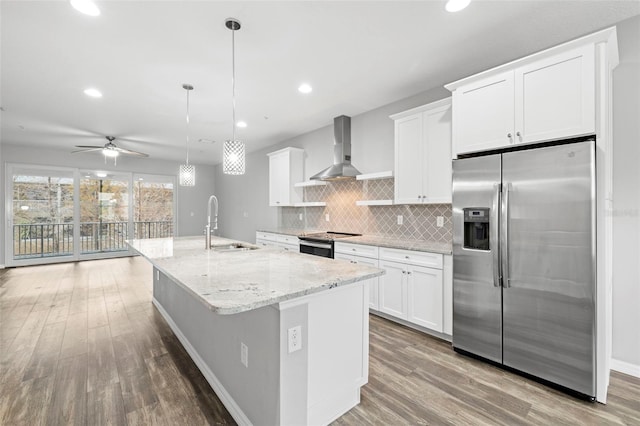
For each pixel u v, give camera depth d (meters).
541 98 2.05
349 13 2.05
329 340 1.65
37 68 2.80
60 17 2.07
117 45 2.43
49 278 5.02
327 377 1.65
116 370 2.22
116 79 3.03
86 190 6.73
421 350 2.53
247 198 7.05
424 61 2.71
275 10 2.02
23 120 4.34
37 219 6.19
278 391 1.40
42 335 2.81
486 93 2.33
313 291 1.40
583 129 1.88
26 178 6.07
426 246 2.95
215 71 2.88
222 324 1.90
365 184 4.11
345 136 4.20
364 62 2.73
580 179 1.85
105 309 3.53
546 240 1.98
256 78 3.04
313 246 3.96
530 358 2.07
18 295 4.07
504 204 2.15
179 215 8.02
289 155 5.02
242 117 4.27
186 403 1.86
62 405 1.82
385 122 3.82
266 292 1.33
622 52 2.17
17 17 2.06
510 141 2.19
